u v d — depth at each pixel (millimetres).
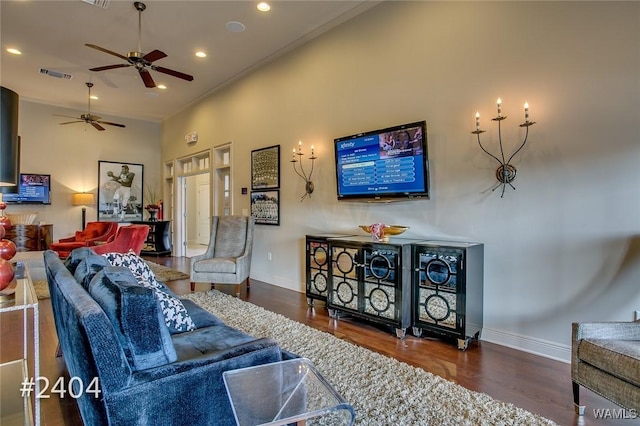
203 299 4215
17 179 2076
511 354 2715
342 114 4227
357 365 2486
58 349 2609
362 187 3805
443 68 3283
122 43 4848
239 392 1391
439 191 3318
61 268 1978
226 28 4438
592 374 1813
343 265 3543
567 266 2582
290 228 4969
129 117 8664
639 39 2293
